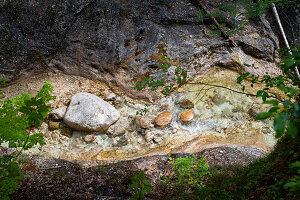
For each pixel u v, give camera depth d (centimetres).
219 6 618
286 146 238
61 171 353
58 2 523
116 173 356
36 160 372
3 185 243
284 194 209
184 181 330
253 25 620
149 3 585
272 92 530
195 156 386
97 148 439
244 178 277
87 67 553
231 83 551
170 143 445
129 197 314
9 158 272
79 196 304
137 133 465
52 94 510
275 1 600
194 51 569
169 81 542
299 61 167
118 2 558
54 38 535
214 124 480
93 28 546
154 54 557
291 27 620
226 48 588
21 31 516
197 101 518
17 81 527
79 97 481
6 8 503
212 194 282
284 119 140
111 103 512
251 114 491
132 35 567
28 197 301
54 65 550
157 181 343
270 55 603
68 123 454
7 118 254
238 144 432
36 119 233
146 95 525
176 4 602
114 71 548
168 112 487
